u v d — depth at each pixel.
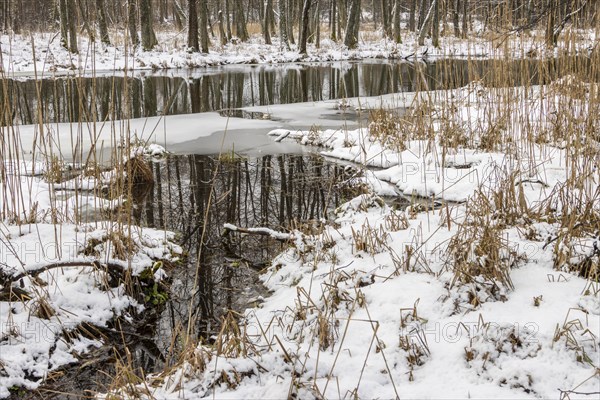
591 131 5.62
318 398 3.12
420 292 4.14
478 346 3.45
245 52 31.81
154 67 25.94
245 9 51.53
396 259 4.76
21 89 17.61
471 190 7.21
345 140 10.20
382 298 4.16
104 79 21.30
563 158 7.34
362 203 6.69
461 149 8.59
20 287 4.45
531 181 6.29
